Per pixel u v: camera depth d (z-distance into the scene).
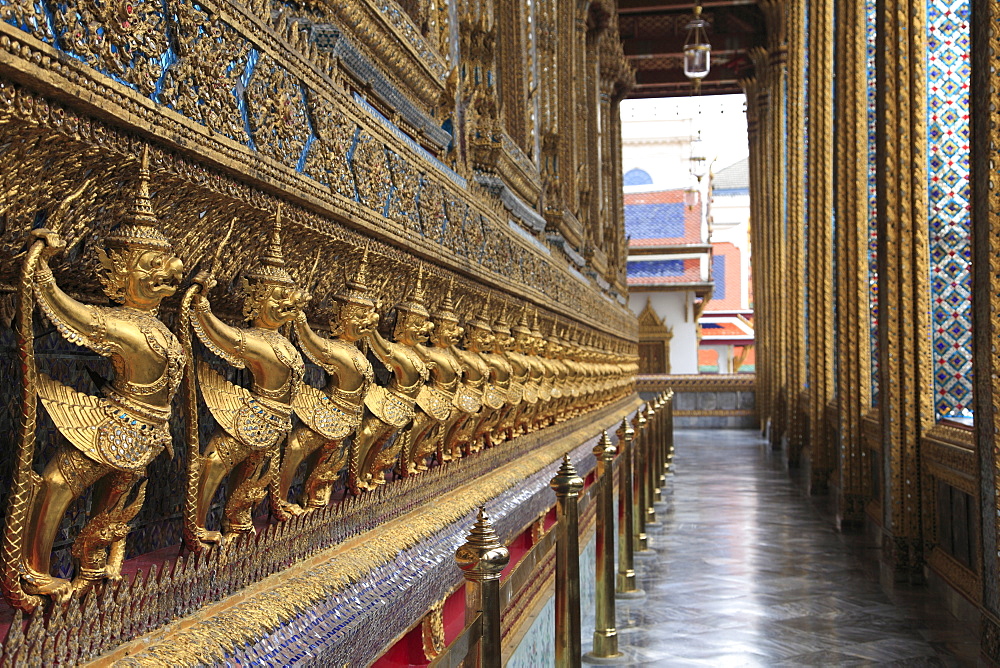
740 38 22.19
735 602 6.07
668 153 34.66
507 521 3.80
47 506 1.41
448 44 4.72
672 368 30.81
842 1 9.14
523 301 5.74
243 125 1.98
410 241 3.07
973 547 5.54
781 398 18.27
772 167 19.05
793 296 15.19
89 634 1.41
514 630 3.56
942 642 5.16
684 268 30.59
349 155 2.61
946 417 6.72
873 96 9.34
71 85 1.38
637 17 23.00
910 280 6.84
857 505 8.88
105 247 1.58
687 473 14.04
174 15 1.70
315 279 2.54
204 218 1.91
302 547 2.15
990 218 4.43
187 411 1.78
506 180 6.30
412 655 2.72
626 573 6.27
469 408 3.61
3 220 1.43
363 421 2.71
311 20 2.91
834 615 5.76
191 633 1.62
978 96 4.55
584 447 6.89
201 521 1.83
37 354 1.71
